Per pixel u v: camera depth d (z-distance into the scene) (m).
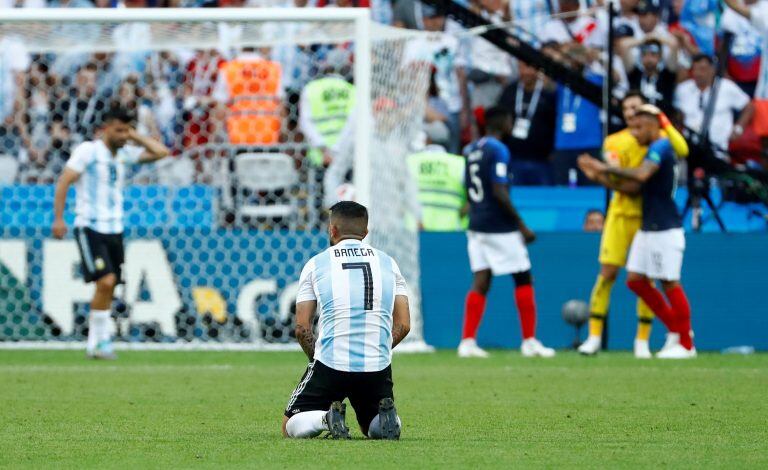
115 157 43.88
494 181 45.44
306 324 21.78
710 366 42.16
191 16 48.03
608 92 51.09
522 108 58.41
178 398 31.34
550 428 25.06
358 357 21.61
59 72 58.75
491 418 26.98
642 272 45.28
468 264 51.72
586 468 19.14
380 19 60.91
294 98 57.19
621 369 40.69
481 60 59.31
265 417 27.12
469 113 59.50
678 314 46.09
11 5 63.06
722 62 59.41
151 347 50.03
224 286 50.75
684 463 19.78
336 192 52.22
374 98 49.88
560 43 59.78
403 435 23.66
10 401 30.56
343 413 21.52
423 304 51.84
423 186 54.16
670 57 58.91
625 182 45.00
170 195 52.03
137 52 59.28
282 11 47.62
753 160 58.66
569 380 36.62
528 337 47.06
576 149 58.25
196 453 20.91
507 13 60.69
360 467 18.95
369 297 21.67
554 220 56.53
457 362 43.53
